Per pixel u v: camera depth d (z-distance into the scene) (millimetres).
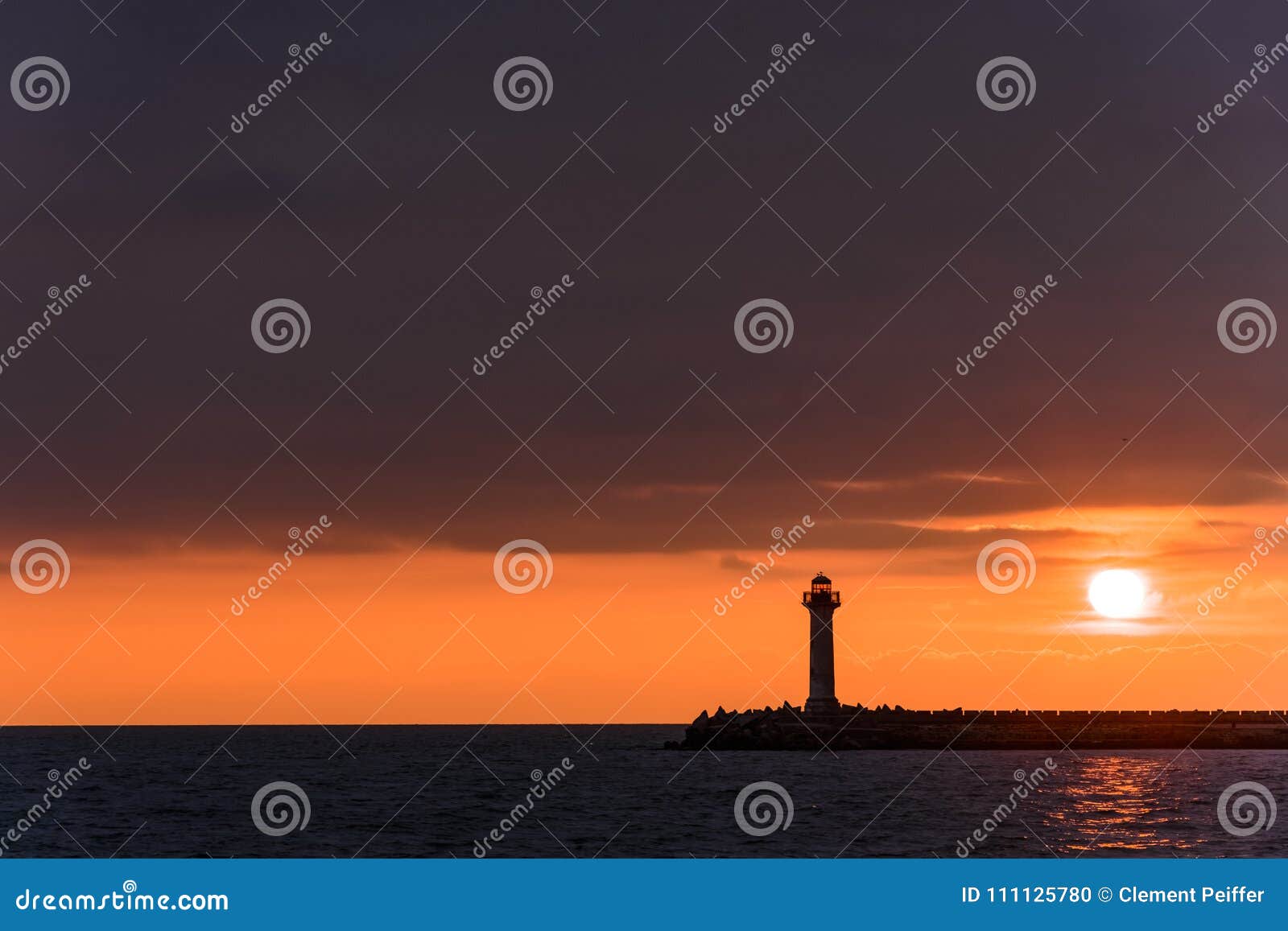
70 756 175125
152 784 115750
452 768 137500
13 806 92562
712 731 146000
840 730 134375
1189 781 99875
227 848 67875
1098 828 71625
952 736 136125
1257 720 145250
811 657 134625
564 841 68750
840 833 70500
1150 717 143875
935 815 77938
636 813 81625
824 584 134875
